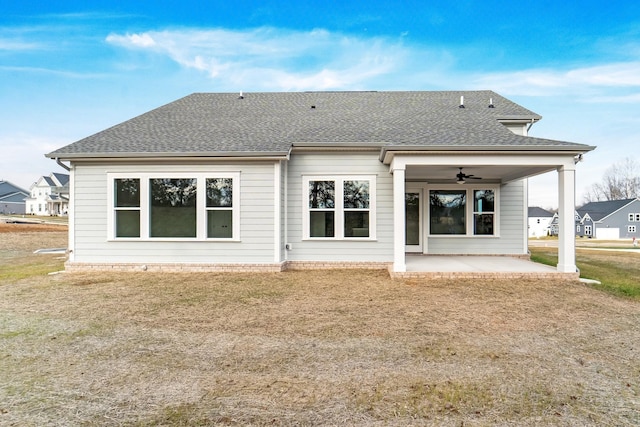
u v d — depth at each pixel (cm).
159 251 994
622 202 5562
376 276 912
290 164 1059
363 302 657
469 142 863
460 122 1095
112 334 488
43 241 2130
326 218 1058
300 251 1055
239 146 986
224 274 943
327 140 1031
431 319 555
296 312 594
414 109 1294
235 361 401
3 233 2528
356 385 344
